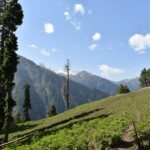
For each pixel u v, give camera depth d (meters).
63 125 45.91
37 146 30.84
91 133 32.19
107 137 28.50
